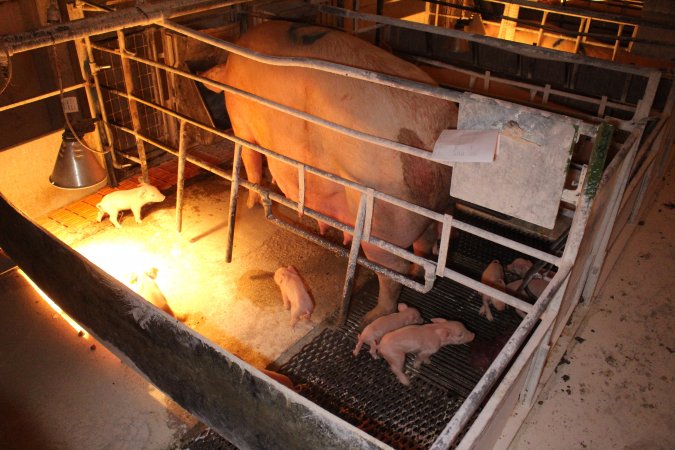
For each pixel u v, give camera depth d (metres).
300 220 4.78
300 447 2.20
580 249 2.75
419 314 3.58
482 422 2.02
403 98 3.03
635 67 3.28
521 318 3.82
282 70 3.48
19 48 2.70
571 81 4.95
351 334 3.72
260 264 4.31
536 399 3.41
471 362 3.51
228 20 4.96
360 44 3.46
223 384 2.36
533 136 2.26
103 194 5.00
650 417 3.33
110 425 3.25
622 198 3.54
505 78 4.98
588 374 3.59
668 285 4.34
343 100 3.15
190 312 3.87
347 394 3.34
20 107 5.11
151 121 5.38
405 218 3.12
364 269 4.26
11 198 4.50
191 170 5.34
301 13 5.01
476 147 2.30
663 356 3.74
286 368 3.50
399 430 3.14
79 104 4.89
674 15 5.35
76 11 4.21
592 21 6.81
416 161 2.97
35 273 3.46
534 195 2.40
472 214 4.72
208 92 4.93
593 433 3.23
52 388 3.46
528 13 7.23
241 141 3.63
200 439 3.17
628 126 3.30
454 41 6.55
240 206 4.91
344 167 3.23
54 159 4.65
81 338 3.79
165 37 4.56
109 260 4.27
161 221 4.72
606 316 4.04
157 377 2.89
